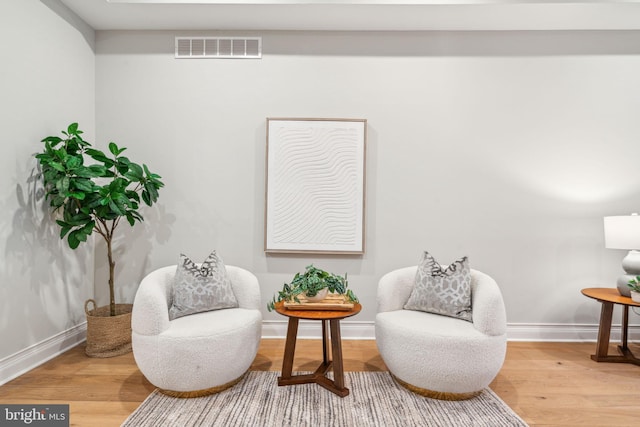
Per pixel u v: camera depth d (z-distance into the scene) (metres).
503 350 2.18
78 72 3.09
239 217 3.31
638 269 2.73
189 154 3.31
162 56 3.30
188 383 2.13
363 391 2.30
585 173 3.26
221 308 2.54
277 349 3.02
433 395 2.22
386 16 3.04
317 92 3.29
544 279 3.28
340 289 2.44
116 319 2.82
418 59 3.28
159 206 3.30
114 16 3.08
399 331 2.24
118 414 2.05
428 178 3.29
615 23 3.12
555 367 2.71
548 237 3.27
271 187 3.26
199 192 3.31
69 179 2.51
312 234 3.26
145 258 3.31
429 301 2.46
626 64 3.24
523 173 3.27
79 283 3.12
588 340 3.26
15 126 2.47
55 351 2.82
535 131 3.26
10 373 2.43
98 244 3.33
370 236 3.29
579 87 3.25
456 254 3.29
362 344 3.15
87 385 2.36
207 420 1.97
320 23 3.17
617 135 3.25
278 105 3.30
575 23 3.12
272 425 1.94
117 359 2.77
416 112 3.29
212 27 3.26
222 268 2.63
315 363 2.73
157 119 3.31
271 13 3.02
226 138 3.31
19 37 2.50
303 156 3.25
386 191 3.29
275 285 3.30
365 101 3.29
